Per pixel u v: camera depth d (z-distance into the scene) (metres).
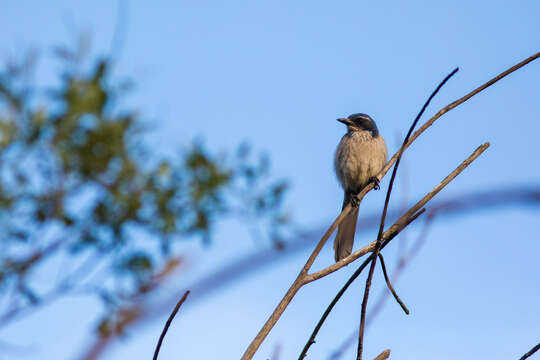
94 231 11.44
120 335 3.89
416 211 6.06
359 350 5.23
